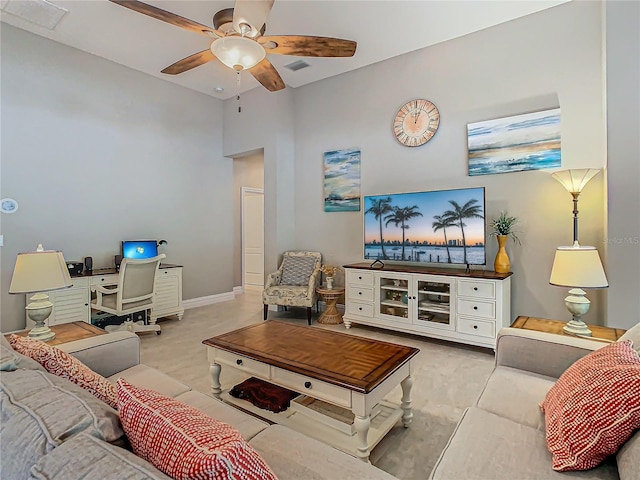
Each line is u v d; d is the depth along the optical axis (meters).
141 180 4.70
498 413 1.42
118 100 4.44
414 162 4.12
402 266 4.05
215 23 3.01
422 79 4.04
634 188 2.68
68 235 4.02
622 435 0.99
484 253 3.37
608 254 2.76
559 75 3.26
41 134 3.80
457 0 3.14
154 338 3.80
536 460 1.10
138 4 2.33
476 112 3.70
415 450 1.84
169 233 5.03
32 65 3.72
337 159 4.77
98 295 3.68
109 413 0.91
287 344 2.18
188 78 4.88
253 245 7.20
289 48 2.87
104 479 0.61
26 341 1.43
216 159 5.64
